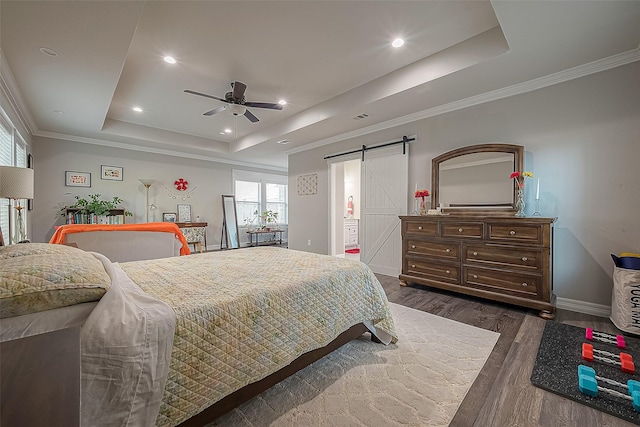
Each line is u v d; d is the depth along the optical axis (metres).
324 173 5.57
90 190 5.39
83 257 1.15
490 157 3.26
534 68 2.70
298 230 6.16
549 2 1.85
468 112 3.49
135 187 5.97
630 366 1.62
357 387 1.55
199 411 1.06
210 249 7.14
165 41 2.63
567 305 2.78
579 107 2.73
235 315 1.21
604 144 2.60
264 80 3.47
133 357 0.88
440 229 3.30
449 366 1.76
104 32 2.15
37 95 3.26
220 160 7.39
